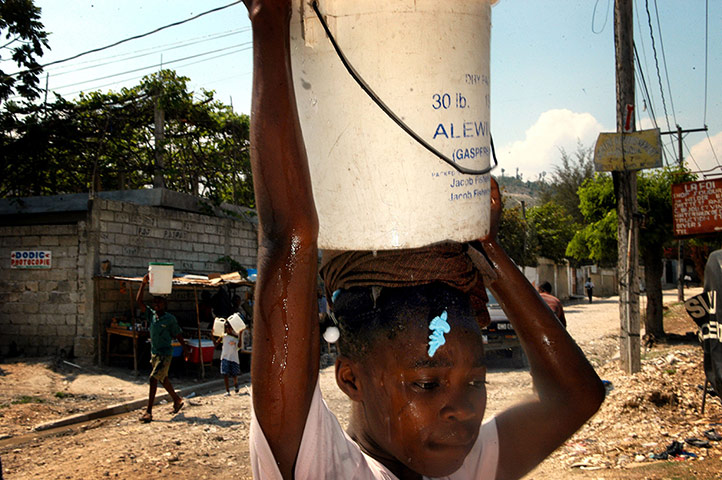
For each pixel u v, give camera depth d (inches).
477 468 51.0
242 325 424.5
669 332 577.3
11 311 502.9
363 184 41.1
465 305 42.3
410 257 40.8
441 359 39.1
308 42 41.8
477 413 40.5
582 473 192.7
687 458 199.3
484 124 44.0
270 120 35.7
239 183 746.2
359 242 41.3
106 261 488.7
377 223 40.9
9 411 338.0
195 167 722.8
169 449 271.6
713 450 205.9
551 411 53.1
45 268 494.3
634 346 347.3
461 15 41.7
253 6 36.5
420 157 40.5
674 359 366.6
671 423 245.9
